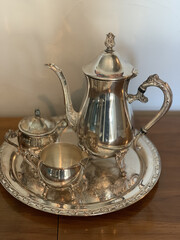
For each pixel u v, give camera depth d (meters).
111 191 0.58
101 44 0.74
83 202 0.56
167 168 0.65
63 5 0.68
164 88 0.56
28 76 0.78
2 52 0.74
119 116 0.56
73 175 0.56
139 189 0.59
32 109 0.85
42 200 0.56
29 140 0.63
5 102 0.83
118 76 0.52
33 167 0.64
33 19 0.70
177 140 0.74
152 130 0.78
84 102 0.58
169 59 0.77
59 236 0.50
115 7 0.69
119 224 0.53
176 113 0.85
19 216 0.53
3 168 0.64
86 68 0.54
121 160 0.63
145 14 0.70
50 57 0.75
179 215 0.54
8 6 0.68
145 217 0.54
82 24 0.71
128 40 0.74
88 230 0.51
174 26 0.72
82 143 0.61
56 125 0.67
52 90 0.81
